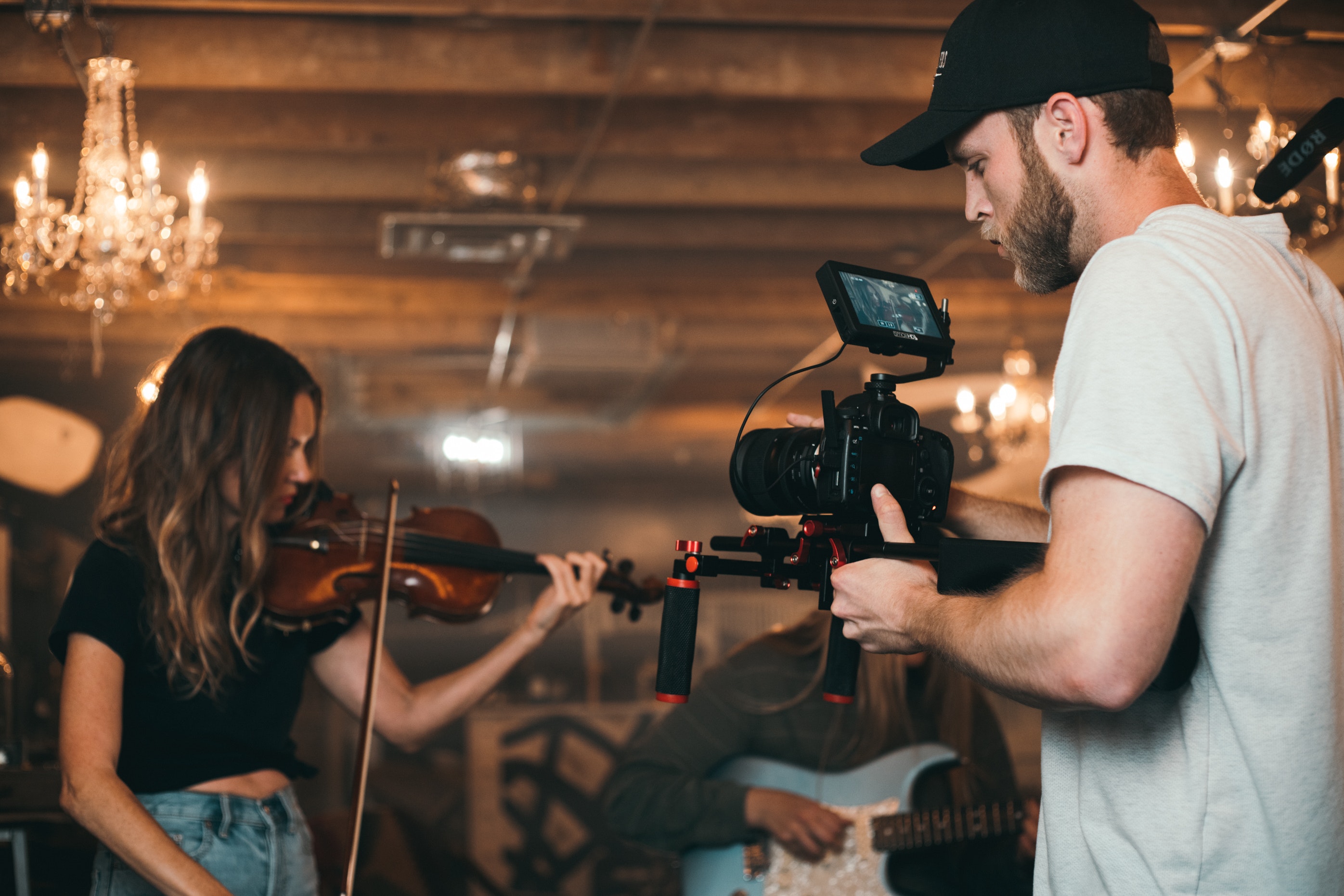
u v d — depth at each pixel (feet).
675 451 39.24
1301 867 3.03
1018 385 22.30
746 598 33.12
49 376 25.32
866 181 16.94
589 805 19.99
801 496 3.97
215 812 5.28
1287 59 9.46
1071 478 2.98
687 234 18.66
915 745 7.47
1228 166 9.82
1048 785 3.54
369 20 12.57
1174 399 2.90
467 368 27.91
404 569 6.76
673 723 7.76
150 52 12.15
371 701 5.71
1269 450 3.02
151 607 5.36
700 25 12.94
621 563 7.20
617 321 23.77
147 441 5.69
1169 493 2.80
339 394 29.60
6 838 7.66
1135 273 3.10
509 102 14.67
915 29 13.11
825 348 25.12
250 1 11.10
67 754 4.93
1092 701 2.83
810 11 11.53
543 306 22.77
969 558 3.47
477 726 20.12
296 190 15.97
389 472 39.70
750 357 26.94
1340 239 8.07
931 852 7.32
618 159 16.55
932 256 19.67
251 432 5.76
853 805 7.35
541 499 44.88
